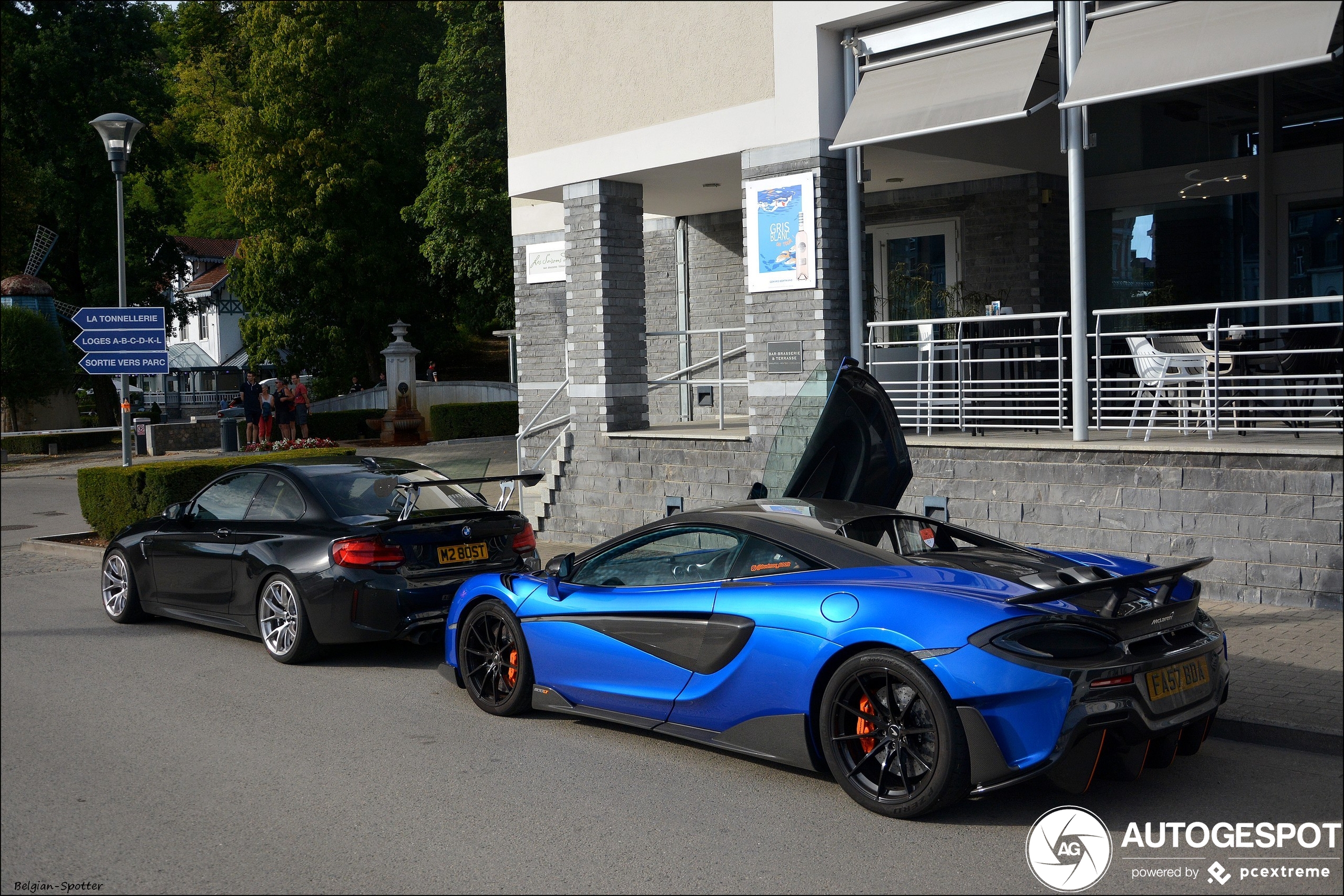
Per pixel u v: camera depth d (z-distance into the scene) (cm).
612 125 1241
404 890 401
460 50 2967
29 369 3200
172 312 4291
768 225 1094
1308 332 1008
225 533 837
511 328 3183
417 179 3947
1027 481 907
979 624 436
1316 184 1198
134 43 3972
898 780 466
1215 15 812
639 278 1308
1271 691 591
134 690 710
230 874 417
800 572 515
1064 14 902
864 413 686
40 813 487
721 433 1209
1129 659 436
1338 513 757
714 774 528
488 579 657
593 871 414
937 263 1409
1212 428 873
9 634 905
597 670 583
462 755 566
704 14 1138
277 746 583
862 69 1045
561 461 1327
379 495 802
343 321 3906
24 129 3853
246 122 3734
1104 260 1374
